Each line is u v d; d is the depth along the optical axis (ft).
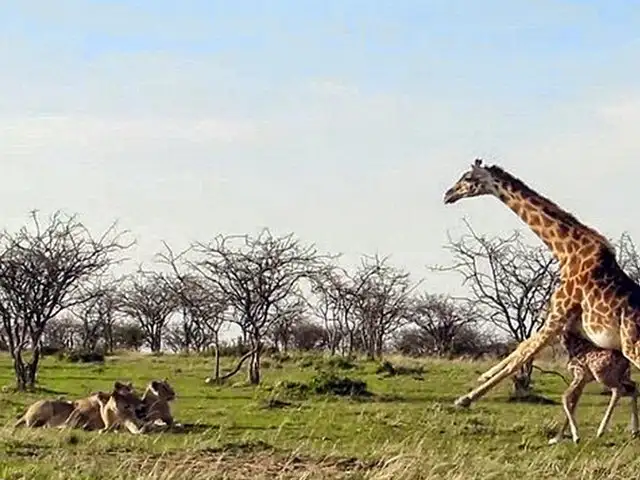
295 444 69.51
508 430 80.94
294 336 244.42
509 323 138.92
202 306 177.17
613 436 77.82
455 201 88.17
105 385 127.03
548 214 84.58
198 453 64.54
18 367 122.72
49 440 69.62
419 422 84.94
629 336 78.43
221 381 130.52
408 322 239.71
